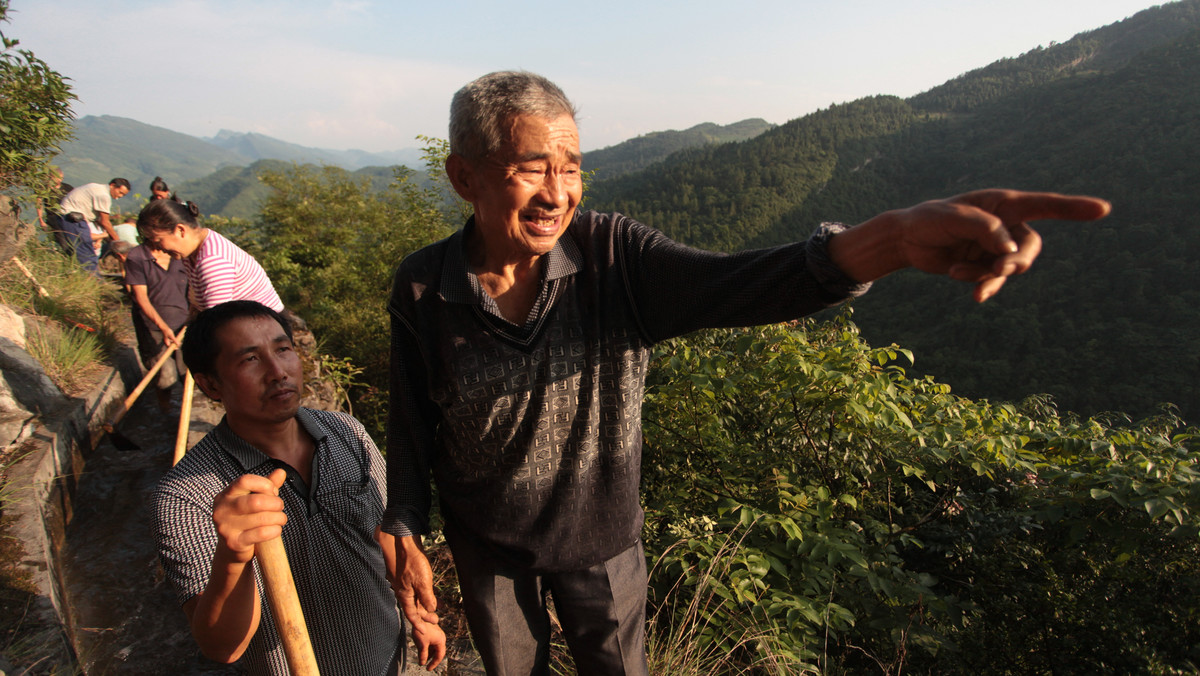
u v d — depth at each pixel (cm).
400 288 121
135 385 477
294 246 1725
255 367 128
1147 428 398
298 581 134
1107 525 284
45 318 473
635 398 124
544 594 143
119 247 725
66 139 529
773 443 325
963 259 70
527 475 121
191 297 330
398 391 135
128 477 346
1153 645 270
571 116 104
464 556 135
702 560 237
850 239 81
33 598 208
